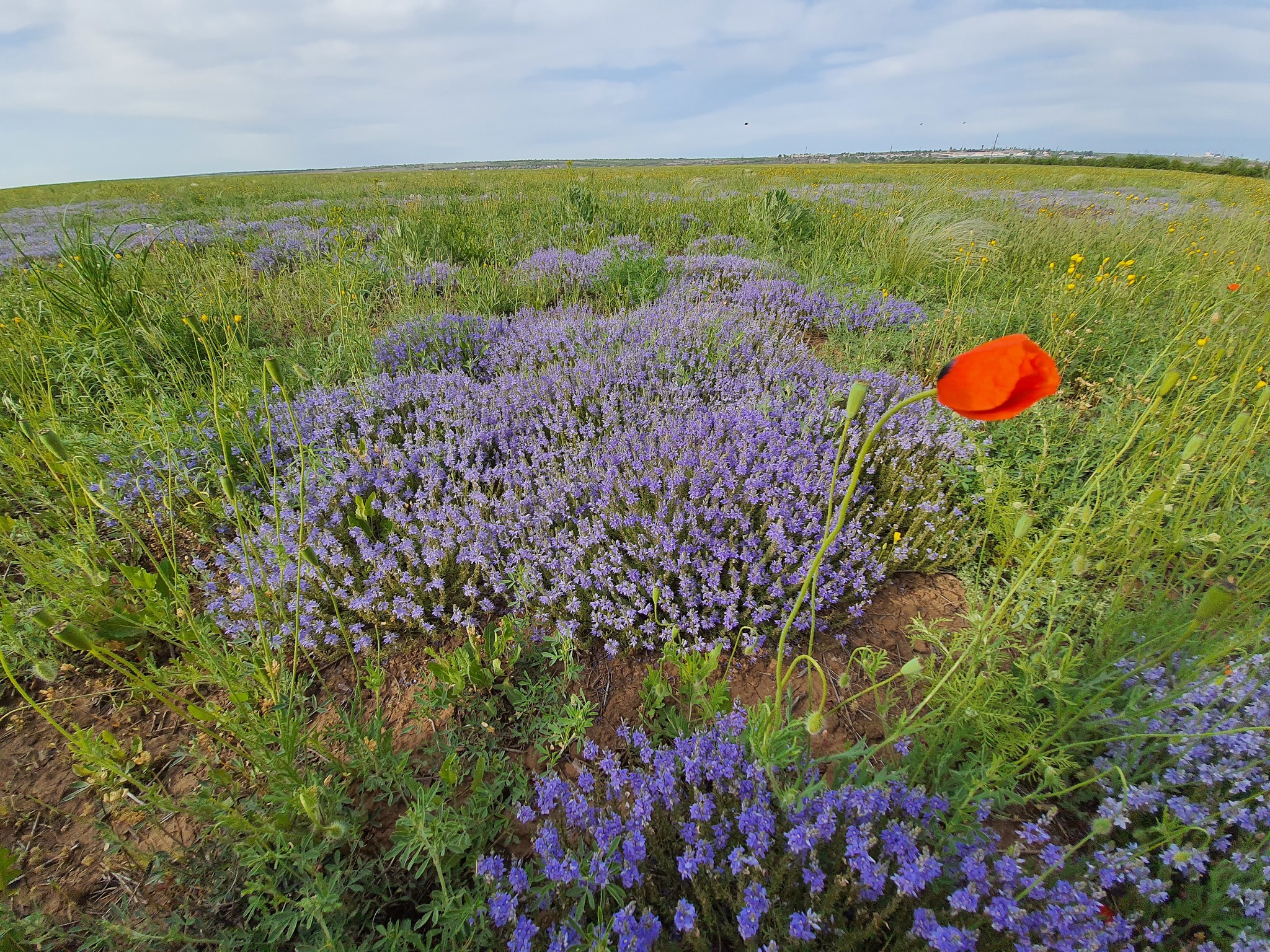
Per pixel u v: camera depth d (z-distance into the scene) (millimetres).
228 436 3752
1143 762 2184
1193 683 2121
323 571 3066
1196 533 2877
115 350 4500
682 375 4496
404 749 2494
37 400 4234
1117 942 1768
